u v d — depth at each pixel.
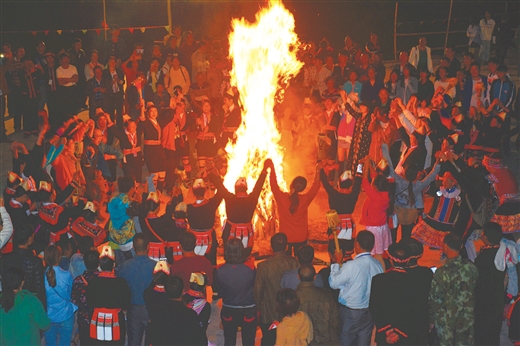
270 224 10.81
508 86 14.06
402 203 9.14
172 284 5.87
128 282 6.85
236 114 13.25
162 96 14.71
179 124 12.79
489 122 12.54
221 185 8.13
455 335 6.38
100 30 21.00
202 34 24.58
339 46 25.64
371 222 8.36
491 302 6.73
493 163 8.88
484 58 20.66
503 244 6.76
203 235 8.06
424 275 6.27
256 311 6.89
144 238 6.95
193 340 5.85
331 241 7.29
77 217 8.48
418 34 25.08
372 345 7.66
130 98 14.73
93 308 6.48
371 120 12.17
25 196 8.42
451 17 25.31
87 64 16.62
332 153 13.05
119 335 6.49
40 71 15.95
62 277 6.88
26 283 6.57
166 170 12.70
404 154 10.64
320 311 6.12
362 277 6.45
